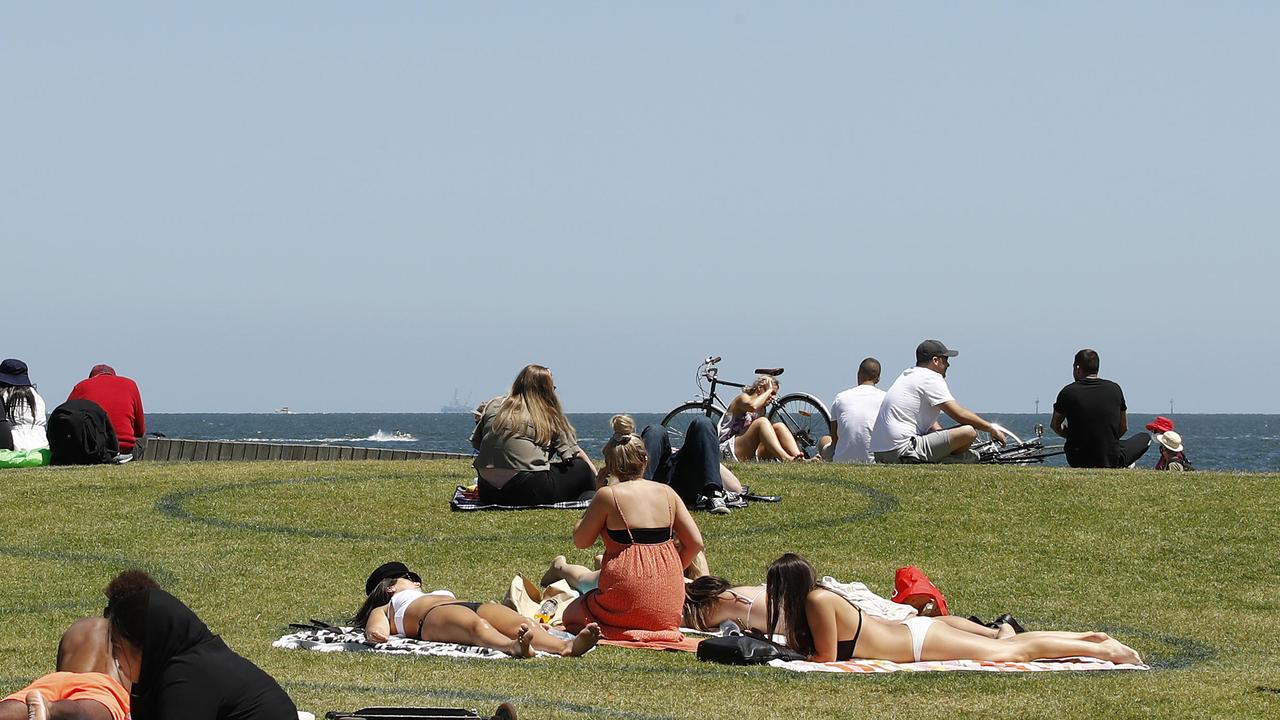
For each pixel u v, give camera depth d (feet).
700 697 58.90
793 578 68.39
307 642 70.59
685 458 109.91
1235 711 57.57
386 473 128.77
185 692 41.29
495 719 46.47
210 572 92.07
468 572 93.66
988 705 57.98
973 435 131.03
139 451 168.86
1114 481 118.42
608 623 72.95
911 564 96.84
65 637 48.34
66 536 102.32
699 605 76.79
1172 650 74.84
